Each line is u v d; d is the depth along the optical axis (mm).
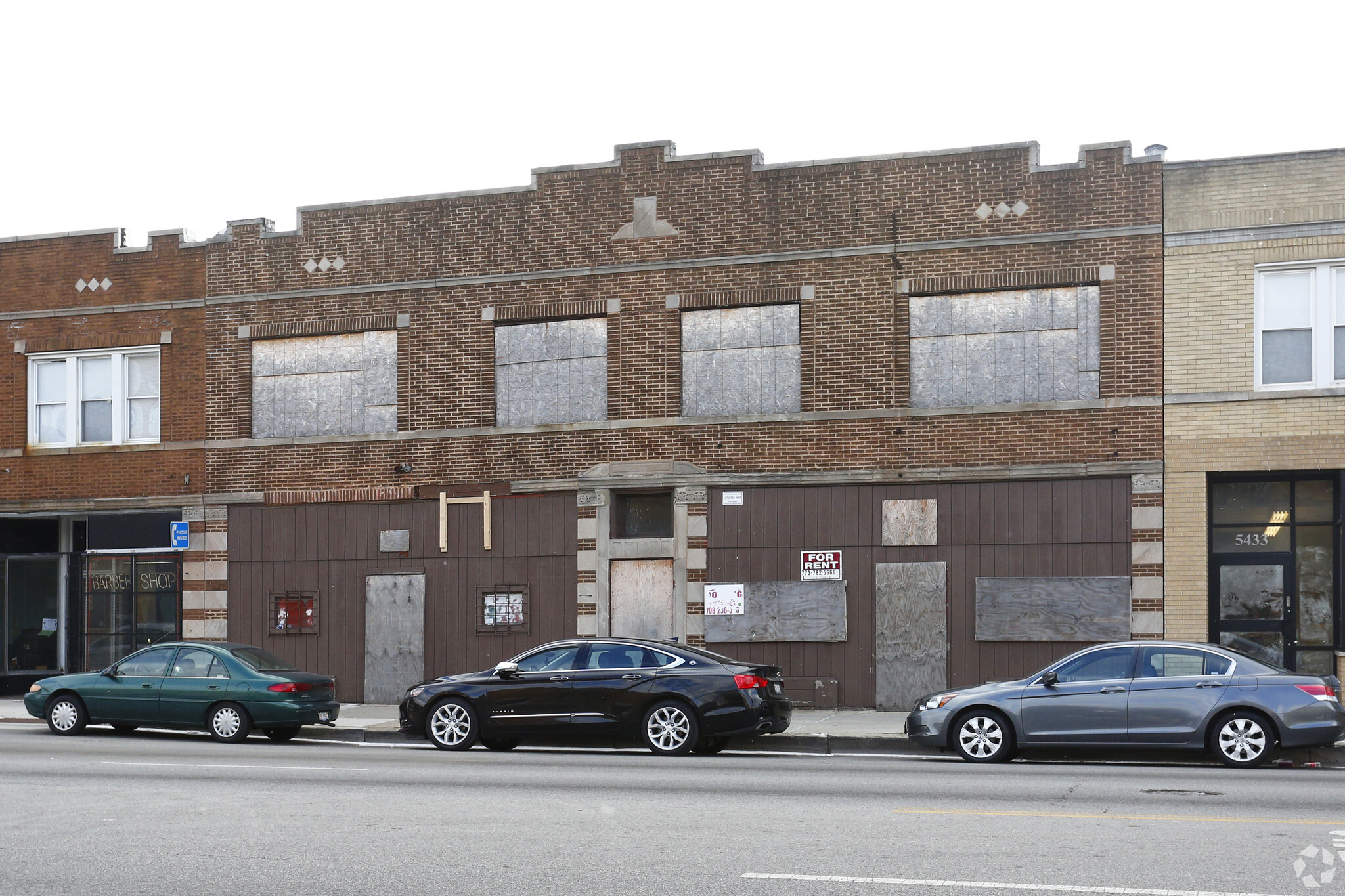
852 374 21859
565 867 9047
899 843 9797
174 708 19250
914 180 21797
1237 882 8445
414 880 8719
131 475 25406
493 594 23328
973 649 21109
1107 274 20812
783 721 17266
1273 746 14914
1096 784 13234
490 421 23547
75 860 9453
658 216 22906
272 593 24500
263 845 9938
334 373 24531
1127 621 20375
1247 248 20297
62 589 26484
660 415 22641
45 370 26141
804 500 21984
